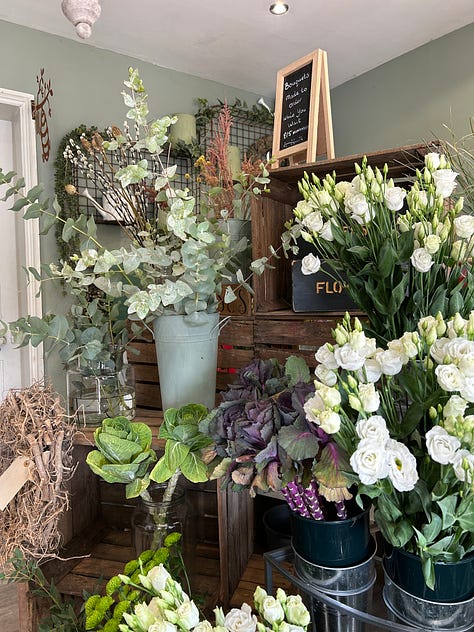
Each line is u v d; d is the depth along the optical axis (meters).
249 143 3.25
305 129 1.42
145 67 2.77
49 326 1.15
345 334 0.61
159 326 1.12
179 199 1.01
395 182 1.25
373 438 0.57
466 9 2.37
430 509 0.64
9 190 1.14
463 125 2.50
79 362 1.24
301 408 0.72
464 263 0.72
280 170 1.22
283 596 0.66
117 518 1.54
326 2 2.28
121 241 2.61
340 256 0.78
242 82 3.12
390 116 2.87
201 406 1.03
